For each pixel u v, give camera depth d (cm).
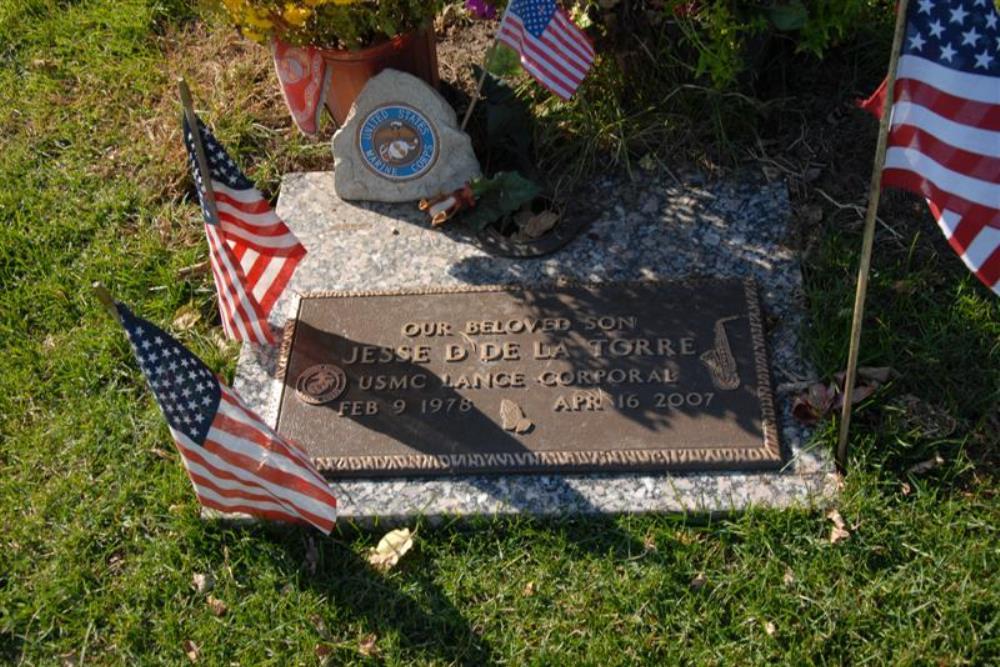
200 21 238
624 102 204
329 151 210
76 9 243
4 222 208
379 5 189
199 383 150
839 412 168
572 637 155
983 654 150
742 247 188
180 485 172
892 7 209
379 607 159
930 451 166
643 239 191
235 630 159
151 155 215
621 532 162
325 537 165
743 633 154
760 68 204
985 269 143
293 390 176
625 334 178
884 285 182
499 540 163
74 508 172
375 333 182
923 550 158
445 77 217
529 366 176
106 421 181
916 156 140
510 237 193
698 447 166
